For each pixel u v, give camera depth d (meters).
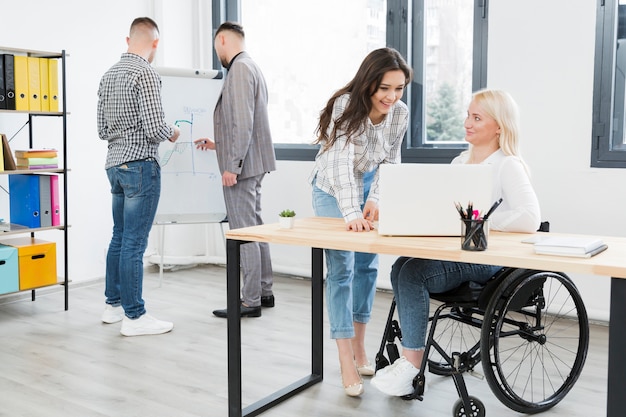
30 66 3.80
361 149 2.64
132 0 4.86
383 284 4.41
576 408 2.58
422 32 4.28
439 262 2.37
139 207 3.40
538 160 3.84
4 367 3.02
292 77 4.93
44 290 4.37
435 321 2.38
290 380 2.88
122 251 3.46
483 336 2.27
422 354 2.42
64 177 3.97
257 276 3.81
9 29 4.14
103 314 3.74
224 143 3.76
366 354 3.19
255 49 5.09
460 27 4.19
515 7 3.84
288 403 2.63
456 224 2.16
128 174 3.37
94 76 4.62
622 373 1.77
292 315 3.88
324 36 4.76
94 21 4.60
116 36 4.75
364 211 2.68
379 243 2.08
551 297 3.80
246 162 3.74
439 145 4.34
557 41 3.73
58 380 2.87
